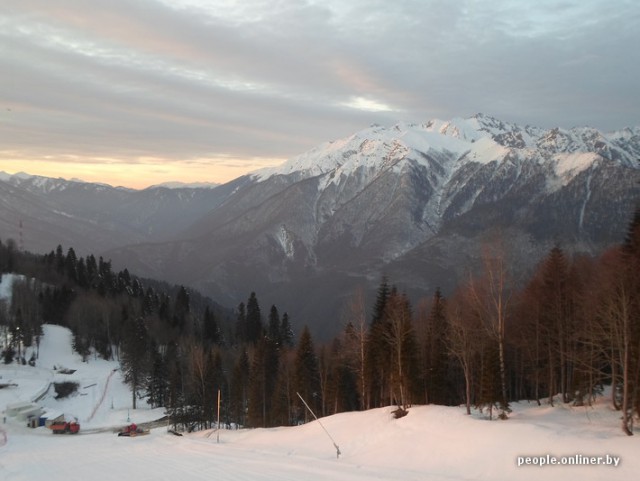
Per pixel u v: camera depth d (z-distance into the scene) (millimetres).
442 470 33844
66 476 38969
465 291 68875
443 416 45531
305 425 57219
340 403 74000
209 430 71375
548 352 56156
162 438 63656
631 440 31594
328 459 40750
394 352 58000
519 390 71375
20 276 158375
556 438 33812
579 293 53625
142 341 115062
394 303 64000
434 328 61062
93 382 115875
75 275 169125
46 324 141375
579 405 48812
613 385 44250
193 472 37281
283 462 39500
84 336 129875
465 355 48438
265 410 81438
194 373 88250
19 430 84562
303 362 74688
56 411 96375
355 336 74625
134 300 148875
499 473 31000
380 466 36531
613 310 38250
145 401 109750
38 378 112312
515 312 64812
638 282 40406
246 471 36312
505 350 64375
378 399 73500
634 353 37281
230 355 114438
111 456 48875
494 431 37500
